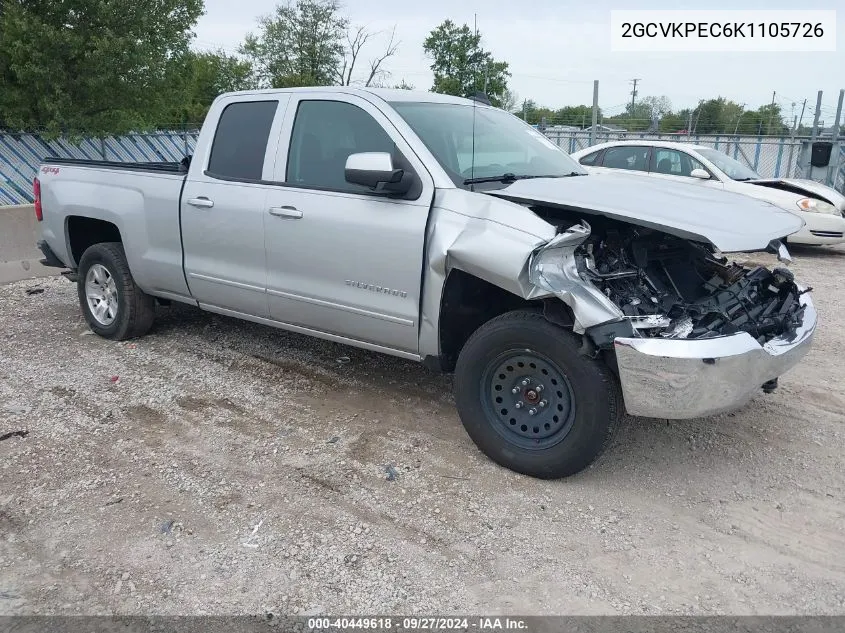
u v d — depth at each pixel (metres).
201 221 4.93
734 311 3.67
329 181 4.32
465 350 3.77
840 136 15.58
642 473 3.84
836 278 8.82
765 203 4.15
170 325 6.35
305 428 4.34
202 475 3.77
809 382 5.14
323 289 4.34
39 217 6.22
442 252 3.70
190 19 18.50
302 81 38.69
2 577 2.96
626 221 3.39
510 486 3.69
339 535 3.27
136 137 20.50
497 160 4.36
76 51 16.25
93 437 4.18
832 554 3.17
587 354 3.31
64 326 6.35
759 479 3.80
